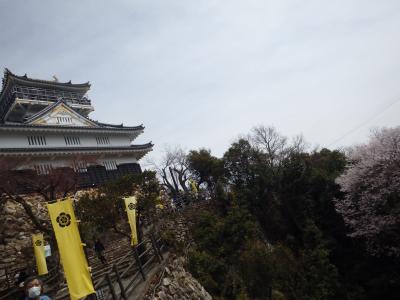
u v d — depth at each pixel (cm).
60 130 3150
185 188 4344
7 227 2120
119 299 1185
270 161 4100
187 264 1878
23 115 3669
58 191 2294
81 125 3544
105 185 1906
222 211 3050
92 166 3172
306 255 2539
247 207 3188
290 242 2903
